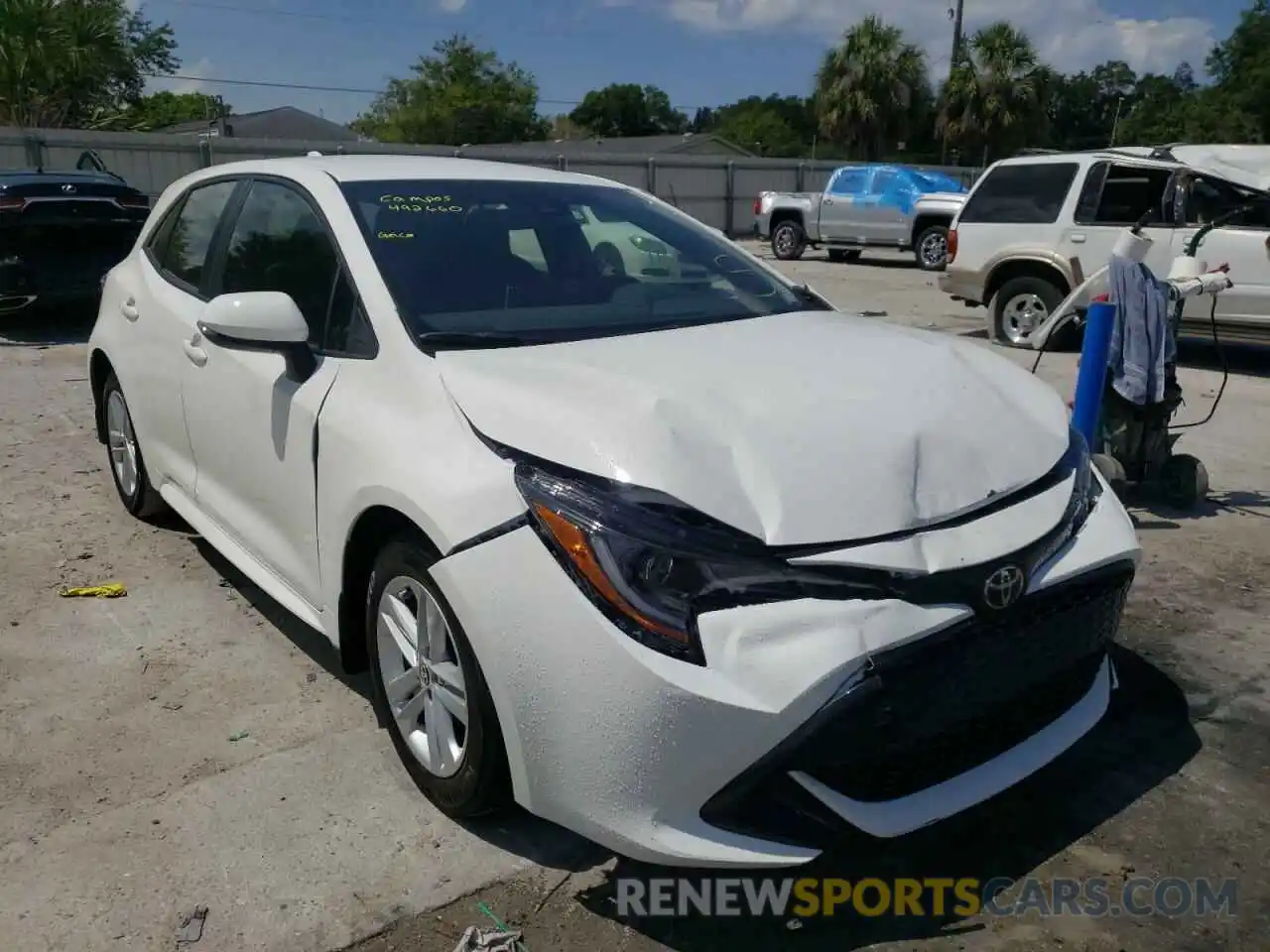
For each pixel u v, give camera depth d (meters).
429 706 2.91
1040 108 43.72
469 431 2.74
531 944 2.54
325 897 2.68
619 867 2.80
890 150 44.53
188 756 3.29
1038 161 10.83
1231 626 4.31
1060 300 10.66
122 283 4.94
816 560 2.38
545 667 2.42
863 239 21.80
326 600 3.29
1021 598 2.57
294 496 3.38
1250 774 3.27
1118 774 3.27
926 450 2.69
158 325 4.43
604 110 98.25
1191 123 58.88
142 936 2.54
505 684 2.49
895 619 2.37
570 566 2.40
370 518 3.00
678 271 3.92
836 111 43.25
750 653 2.30
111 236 10.12
